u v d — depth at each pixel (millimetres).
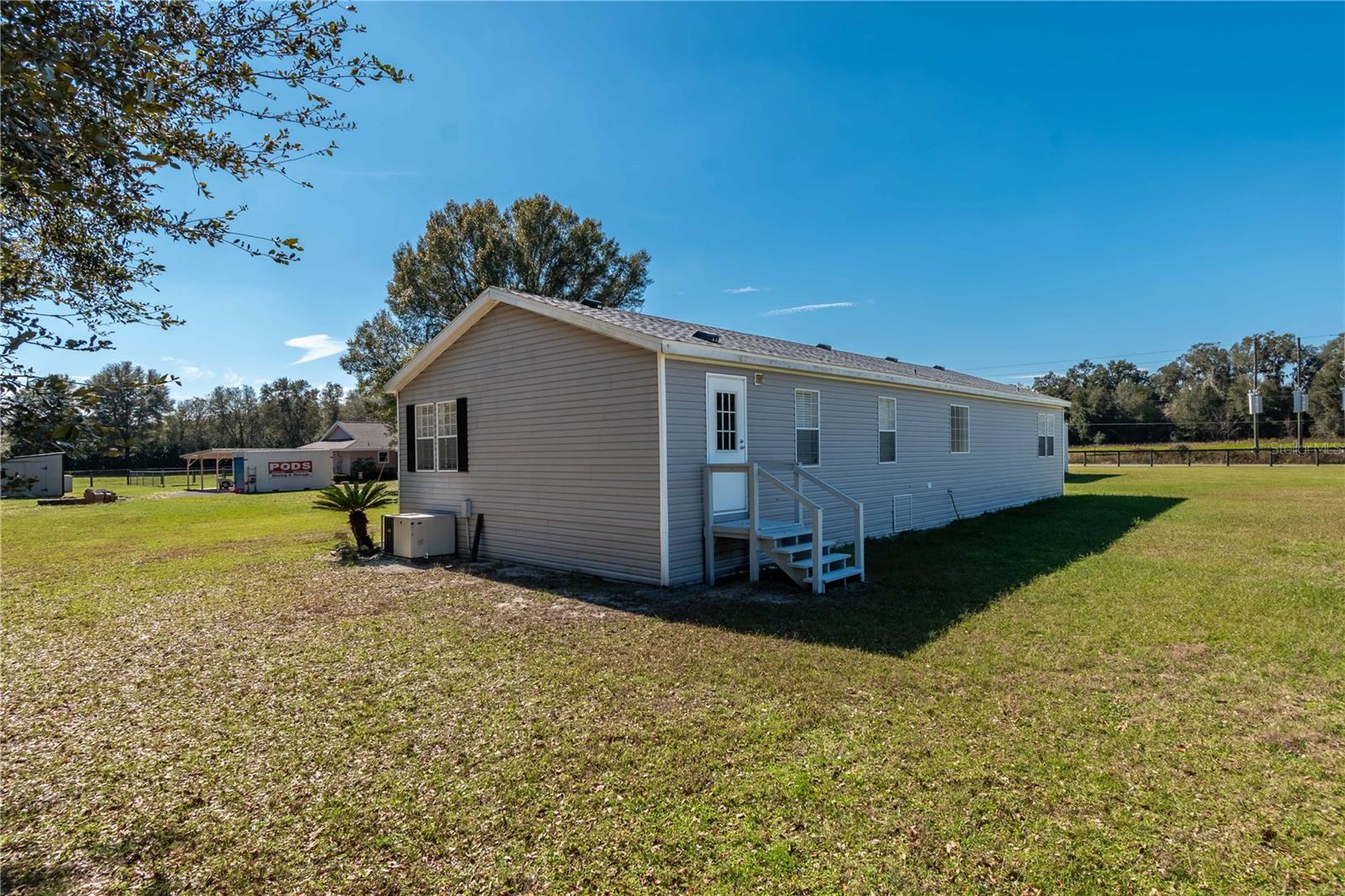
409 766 3387
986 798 2961
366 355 29406
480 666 4996
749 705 4090
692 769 3275
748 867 2492
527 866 2537
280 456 30719
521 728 3826
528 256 29562
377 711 4137
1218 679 4457
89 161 2262
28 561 10547
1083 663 4793
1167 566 8328
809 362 9461
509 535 9641
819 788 3064
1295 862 2502
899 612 6328
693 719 3900
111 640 5875
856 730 3697
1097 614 6125
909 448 12273
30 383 1789
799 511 9602
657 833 2732
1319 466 32406
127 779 3301
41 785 3250
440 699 4316
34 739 3799
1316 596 6605
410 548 10078
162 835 2803
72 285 2676
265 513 19188
